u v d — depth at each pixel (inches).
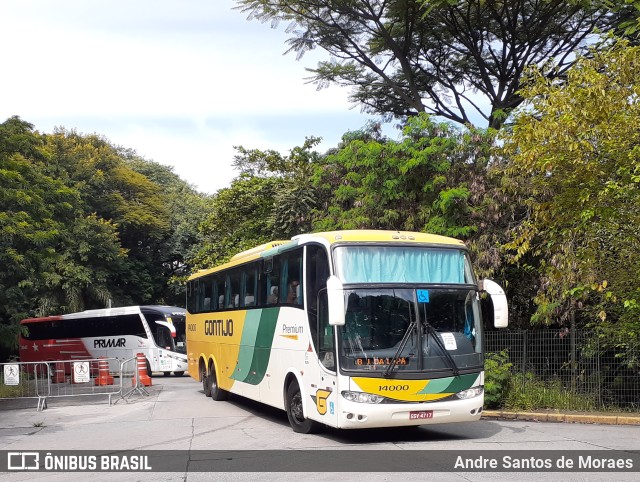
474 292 460.1
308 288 478.6
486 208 743.7
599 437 470.3
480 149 767.7
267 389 563.2
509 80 1011.9
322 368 444.8
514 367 644.1
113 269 1784.0
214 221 1343.5
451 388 431.5
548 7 917.2
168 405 717.9
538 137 545.6
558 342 636.1
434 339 436.1
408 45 997.2
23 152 1079.6
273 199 1217.4
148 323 1312.7
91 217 1704.0
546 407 606.2
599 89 526.9
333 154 974.4
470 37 997.8
